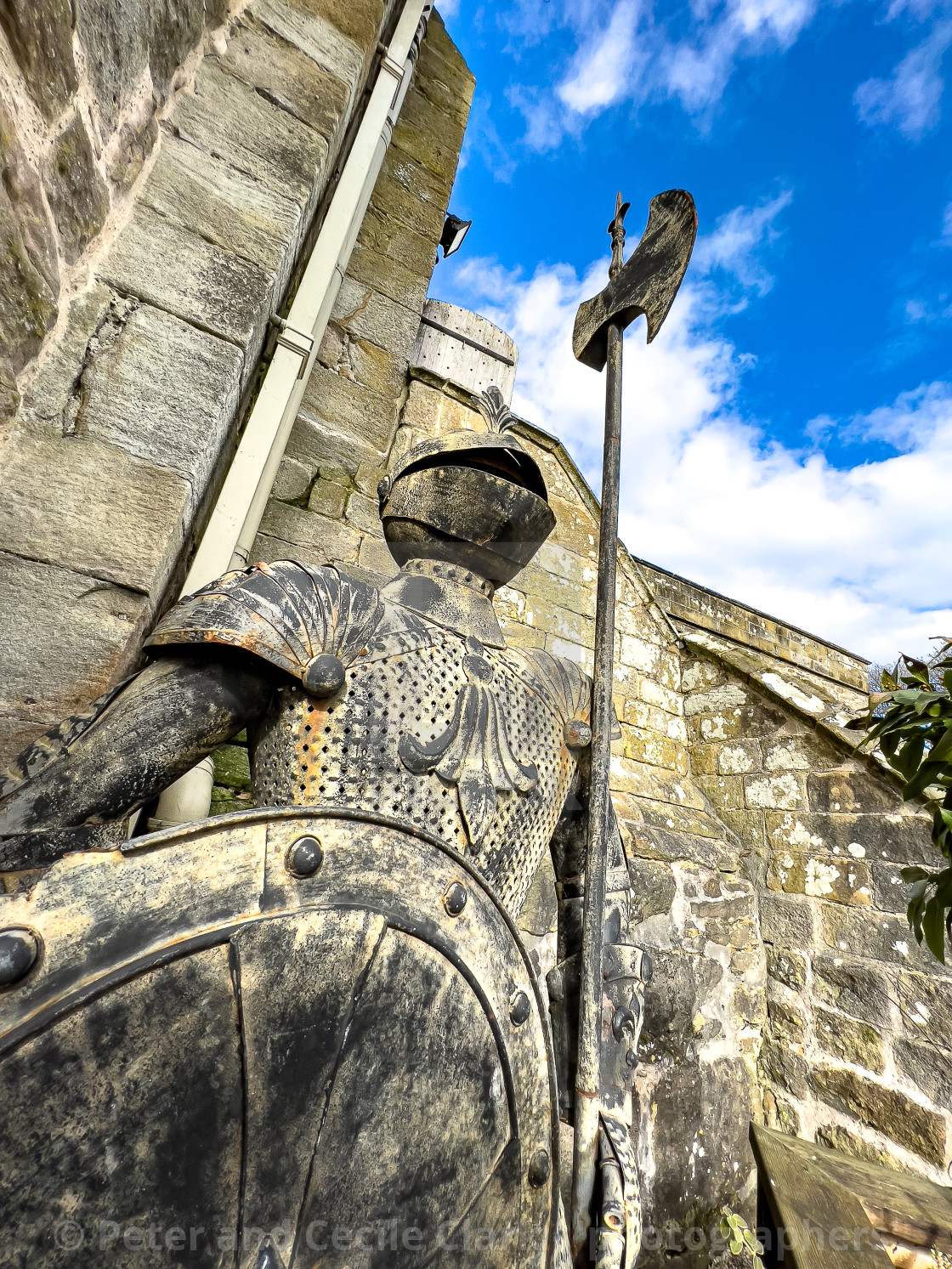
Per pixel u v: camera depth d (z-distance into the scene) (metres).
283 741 0.67
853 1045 2.43
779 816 2.96
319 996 0.51
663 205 1.15
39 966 0.41
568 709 0.95
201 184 1.12
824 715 2.92
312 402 2.26
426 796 0.69
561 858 1.01
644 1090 2.24
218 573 1.44
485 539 0.88
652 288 1.09
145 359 0.96
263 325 1.23
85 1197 0.39
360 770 0.66
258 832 0.53
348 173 2.05
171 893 0.47
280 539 2.04
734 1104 2.48
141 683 0.64
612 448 1.07
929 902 1.28
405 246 2.71
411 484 0.88
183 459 0.96
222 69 1.24
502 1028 0.62
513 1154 0.60
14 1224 0.37
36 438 0.84
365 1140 0.50
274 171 1.23
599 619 0.99
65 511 0.84
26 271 0.74
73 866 0.45
